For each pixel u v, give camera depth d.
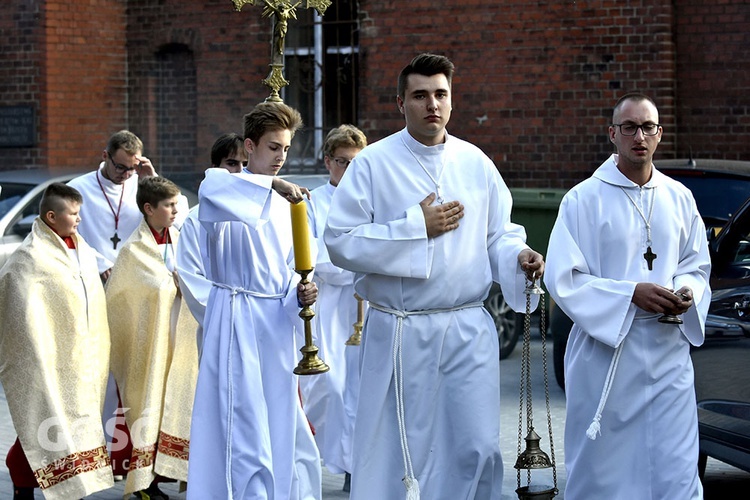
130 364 11.34
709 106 21.86
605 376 9.00
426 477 8.72
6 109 25.36
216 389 9.61
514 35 22.44
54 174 20.36
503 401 15.35
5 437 13.71
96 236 13.45
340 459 11.48
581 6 22.06
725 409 10.18
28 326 10.65
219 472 9.52
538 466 8.59
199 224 10.27
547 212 19.84
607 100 22.05
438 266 8.63
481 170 8.86
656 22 21.70
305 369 8.84
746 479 11.75
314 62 24.27
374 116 23.47
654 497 8.95
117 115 25.59
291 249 9.80
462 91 22.83
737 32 21.62
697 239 9.18
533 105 22.45
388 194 8.77
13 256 10.89
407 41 23.12
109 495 11.41
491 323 8.88
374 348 8.78
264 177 9.30
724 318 10.26
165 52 25.45
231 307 9.62
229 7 24.69
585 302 8.91
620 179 9.10
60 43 25.11
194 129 25.31
